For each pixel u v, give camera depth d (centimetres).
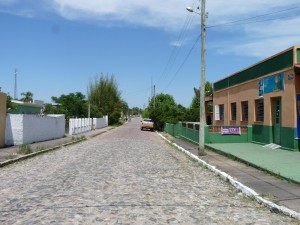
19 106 5259
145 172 1372
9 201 865
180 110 6569
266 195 929
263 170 1327
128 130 5903
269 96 2088
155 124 6359
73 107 6725
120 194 952
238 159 1638
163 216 750
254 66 2344
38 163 1627
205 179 1263
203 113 1977
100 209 792
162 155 2091
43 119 2983
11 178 1209
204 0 2033
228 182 1180
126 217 735
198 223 707
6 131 2423
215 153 2017
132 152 2183
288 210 783
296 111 1797
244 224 709
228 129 2414
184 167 1577
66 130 4431
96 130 5512
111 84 8988
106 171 1359
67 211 771
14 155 1795
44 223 686
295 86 1789
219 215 773
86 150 2292
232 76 2834
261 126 2230
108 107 8806
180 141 3200
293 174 1194
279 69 1964
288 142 1856
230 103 2897
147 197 927
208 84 6203
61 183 1100
